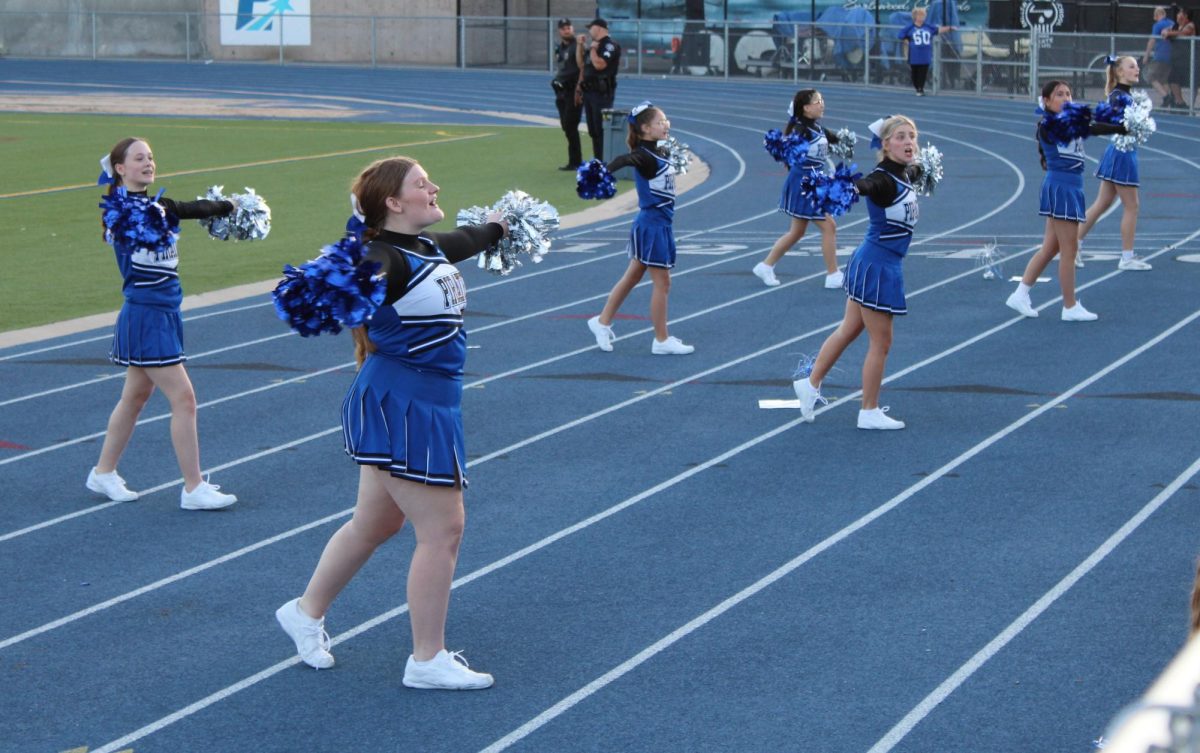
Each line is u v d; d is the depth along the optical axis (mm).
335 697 7859
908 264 22703
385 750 7188
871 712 7469
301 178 35562
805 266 22875
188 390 11320
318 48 76000
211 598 9430
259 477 12281
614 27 65188
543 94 60281
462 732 7371
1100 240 24969
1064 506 10984
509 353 17016
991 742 7090
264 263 24219
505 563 9984
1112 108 20500
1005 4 56750
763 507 11133
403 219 7438
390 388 7590
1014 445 12758
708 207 30922
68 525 11039
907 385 15094
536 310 19688
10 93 61406
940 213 28719
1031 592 9188
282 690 7965
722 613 8945
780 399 14656
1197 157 36062
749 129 45812
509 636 8672
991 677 7883
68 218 29406
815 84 60469
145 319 11094
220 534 10781
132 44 78875
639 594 9320
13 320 19484
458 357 7688
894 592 9242
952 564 9742
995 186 32312
